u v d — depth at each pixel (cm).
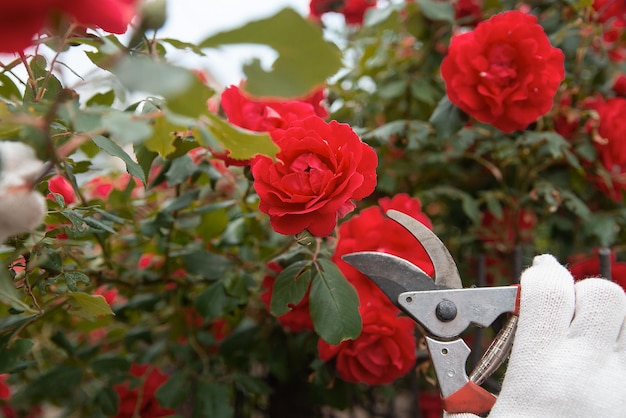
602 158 96
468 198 100
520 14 83
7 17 31
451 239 111
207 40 35
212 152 66
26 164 41
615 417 52
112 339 104
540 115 82
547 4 109
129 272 91
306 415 106
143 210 94
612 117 94
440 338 58
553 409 53
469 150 104
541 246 116
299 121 62
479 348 89
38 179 43
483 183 111
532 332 55
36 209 41
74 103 47
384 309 73
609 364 55
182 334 95
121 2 36
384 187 101
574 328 56
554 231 112
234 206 86
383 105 116
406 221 62
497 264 109
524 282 58
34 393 86
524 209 107
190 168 76
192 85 36
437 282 61
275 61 37
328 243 77
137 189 100
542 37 81
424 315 58
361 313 71
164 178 81
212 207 82
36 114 47
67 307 65
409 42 117
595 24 101
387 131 93
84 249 84
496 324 64
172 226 85
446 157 103
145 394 91
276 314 69
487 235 107
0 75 61
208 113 40
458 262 111
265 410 113
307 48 36
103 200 86
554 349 55
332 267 69
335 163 59
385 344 73
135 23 39
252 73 37
